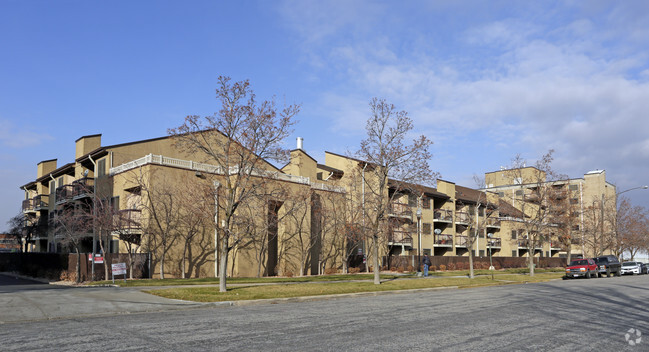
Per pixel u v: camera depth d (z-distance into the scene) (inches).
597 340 374.3
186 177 1222.3
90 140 1562.5
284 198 1250.0
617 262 1674.5
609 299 736.3
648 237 2576.3
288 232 1376.7
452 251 2149.4
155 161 1178.6
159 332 391.2
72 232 1164.5
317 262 1504.7
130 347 326.6
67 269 1239.5
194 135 893.8
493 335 390.3
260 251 1264.8
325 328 417.7
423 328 423.2
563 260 2640.3
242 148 838.5
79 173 1536.7
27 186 2154.3
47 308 539.2
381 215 1029.2
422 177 1023.0
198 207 1141.1
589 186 3038.9
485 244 2375.7
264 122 826.8
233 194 813.9
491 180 3058.6
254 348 325.1
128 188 1242.0
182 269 1170.0
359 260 1694.1
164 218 1170.0
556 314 539.8
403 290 890.1
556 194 1862.7
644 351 334.6
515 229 2298.2
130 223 1161.4
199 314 523.5
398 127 1578.5
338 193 1546.5
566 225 1971.0
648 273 1969.7
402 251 1899.6
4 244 2898.6
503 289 987.3
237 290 770.2
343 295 770.8
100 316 505.4
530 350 331.6
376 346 336.5
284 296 701.9
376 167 1077.1
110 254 1130.0
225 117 812.6
